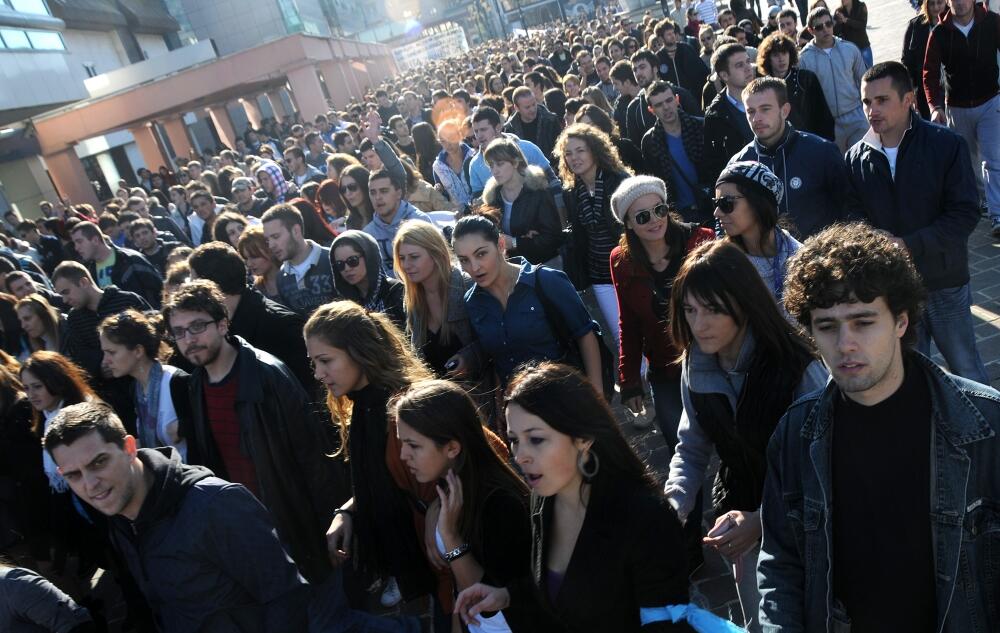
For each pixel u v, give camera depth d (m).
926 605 1.72
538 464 1.99
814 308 1.71
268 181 9.80
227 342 3.73
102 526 4.24
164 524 2.58
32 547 5.07
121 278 7.18
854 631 1.82
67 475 2.50
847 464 1.79
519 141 6.48
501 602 2.32
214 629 2.64
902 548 1.72
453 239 3.61
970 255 6.01
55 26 28.44
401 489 2.99
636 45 13.74
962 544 1.64
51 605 2.79
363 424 3.07
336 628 3.08
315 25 61.06
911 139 3.59
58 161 25.98
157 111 26.86
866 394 1.73
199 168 14.58
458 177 7.94
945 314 3.77
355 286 4.68
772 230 3.21
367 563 3.19
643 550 1.94
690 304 2.34
